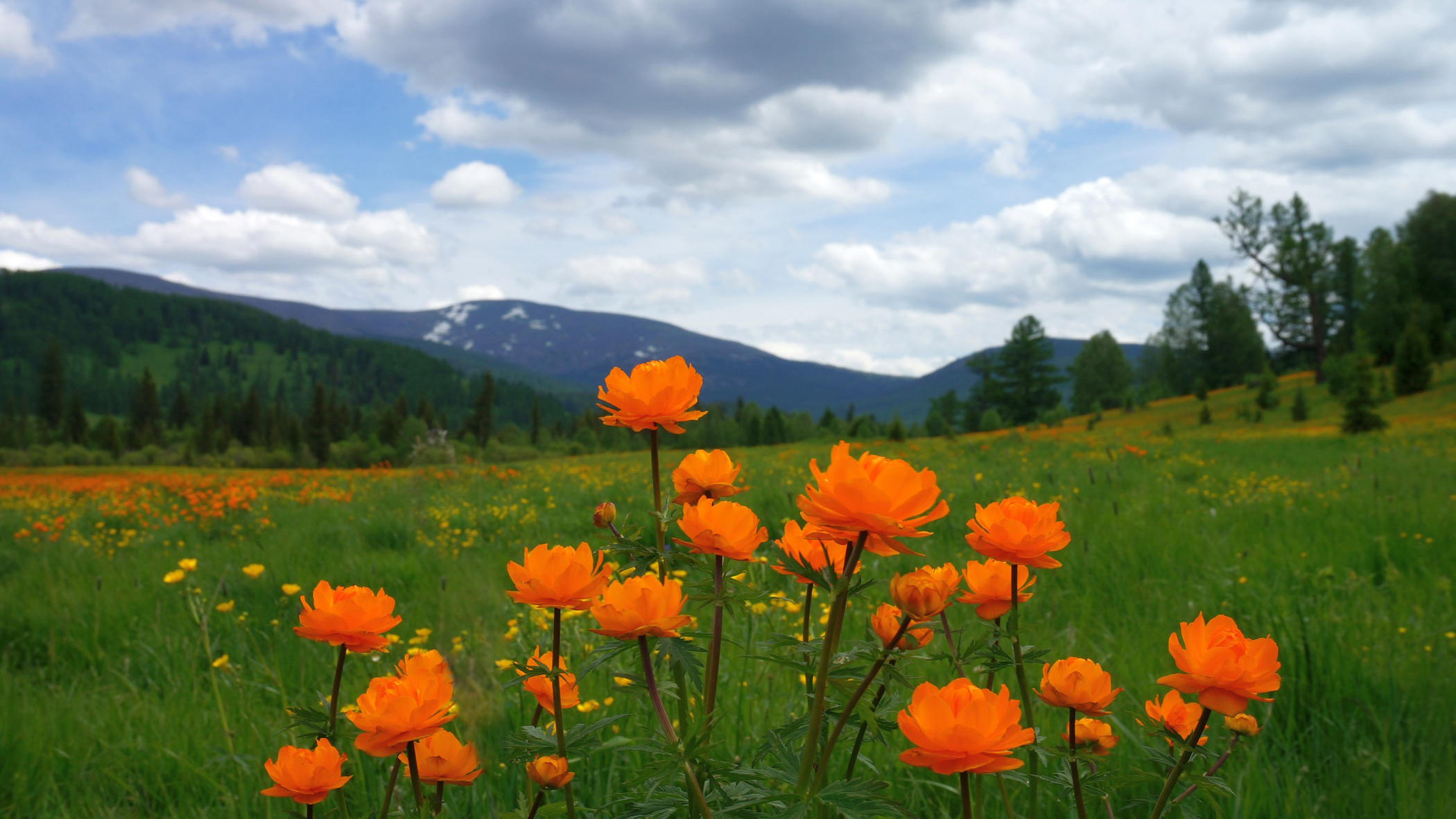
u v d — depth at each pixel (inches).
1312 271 2783.0
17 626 167.6
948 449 807.7
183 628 157.8
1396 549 183.0
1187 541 199.8
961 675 45.3
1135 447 692.1
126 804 90.2
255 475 826.2
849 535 34.9
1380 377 2043.6
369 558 233.3
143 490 553.3
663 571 42.6
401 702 38.3
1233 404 2588.6
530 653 100.1
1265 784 80.1
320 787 41.2
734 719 93.0
